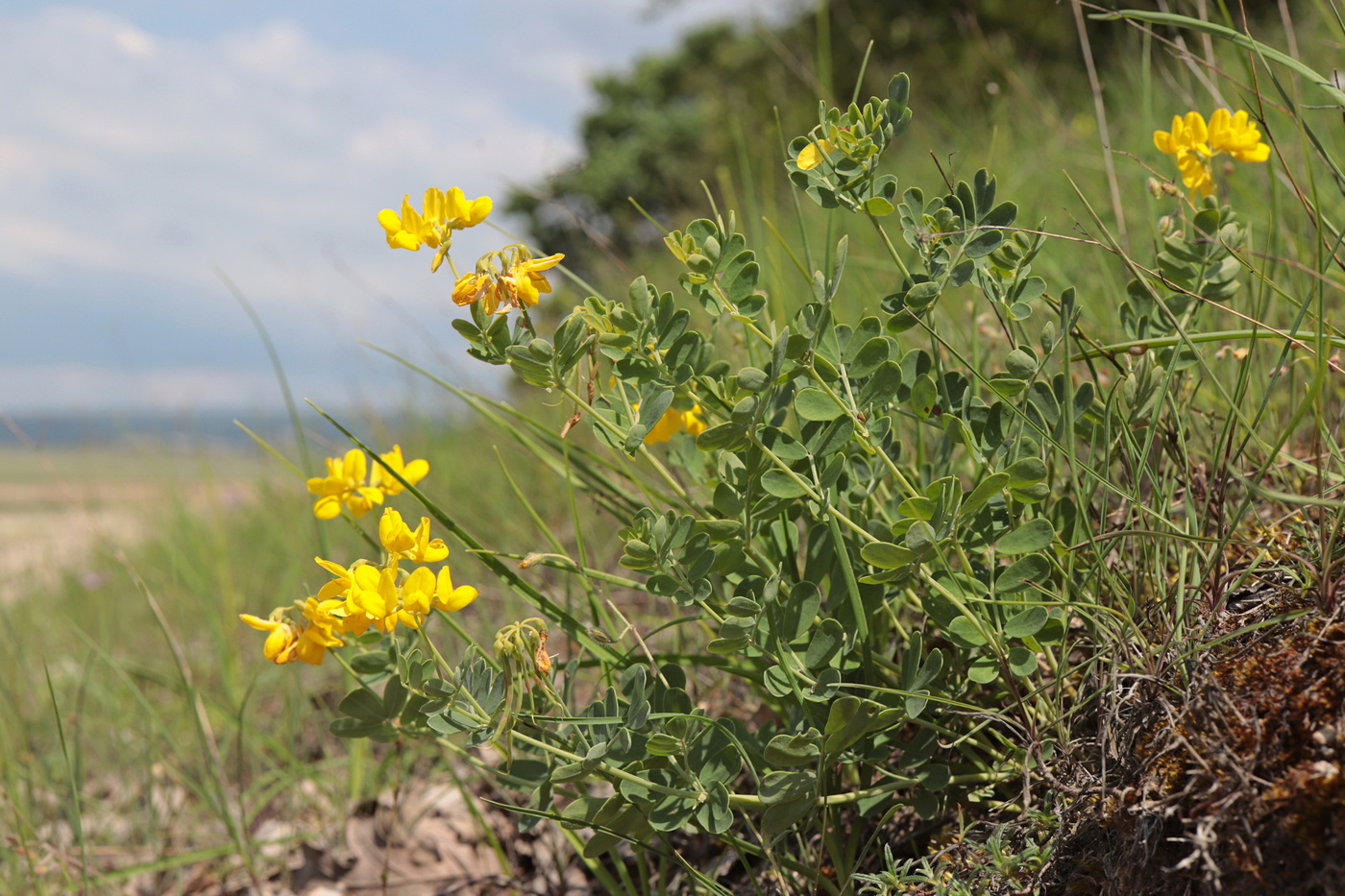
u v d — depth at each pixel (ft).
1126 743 1.01
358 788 1.51
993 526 1.10
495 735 1.07
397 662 1.11
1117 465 1.21
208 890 1.49
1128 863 0.98
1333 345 1.03
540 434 1.37
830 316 1.08
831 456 1.09
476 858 1.41
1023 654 1.07
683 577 1.08
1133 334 1.16
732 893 1.15
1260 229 1.44
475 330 1.05
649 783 1.07
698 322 1.47
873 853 1.15
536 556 1.13
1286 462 1.13
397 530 1.06
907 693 1.05
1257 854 0.92
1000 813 1.09
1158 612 1.07
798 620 1.07
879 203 1.08
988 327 1.30
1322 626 0.99
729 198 1.56
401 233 1.05
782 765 1.05
